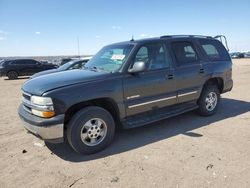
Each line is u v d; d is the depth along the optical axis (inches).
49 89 154.9
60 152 174.1
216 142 180.5
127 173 141.6
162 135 198.1
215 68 239.6
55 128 152.8
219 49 255.1
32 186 132.6
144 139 191.3
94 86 165.6
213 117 241.9
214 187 124.8
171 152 166.2
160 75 198.1
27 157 167.5
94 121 169.5
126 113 183.0
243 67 955.3
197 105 233.8
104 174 141.7
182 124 223.1
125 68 181.0
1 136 209.0
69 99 155.4
